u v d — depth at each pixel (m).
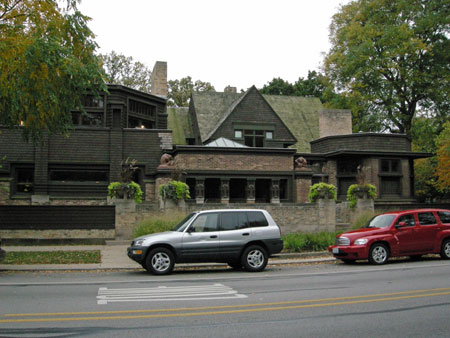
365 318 7.00
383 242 14.86
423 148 43.22
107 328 6.38
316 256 17.44
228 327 6.44
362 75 41.66
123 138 27.47
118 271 13.73
